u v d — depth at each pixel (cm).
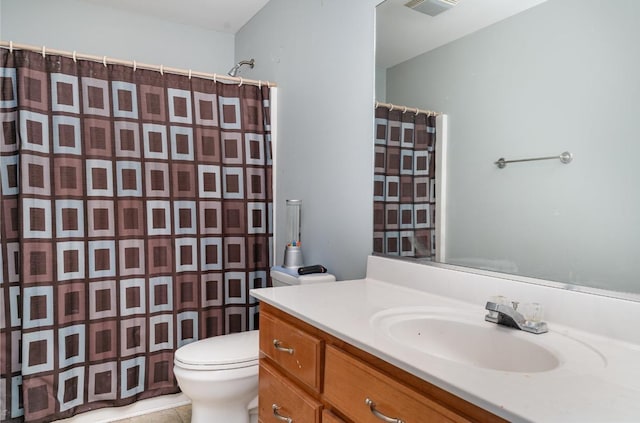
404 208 157
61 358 194
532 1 115
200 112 227
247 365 172
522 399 67
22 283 186
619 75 97
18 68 187
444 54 141
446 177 141
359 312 118
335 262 194
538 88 114
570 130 107
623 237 96
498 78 124
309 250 215
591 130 102
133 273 210
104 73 205
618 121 97
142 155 212
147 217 213
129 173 209
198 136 226
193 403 179
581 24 104
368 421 93
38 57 192
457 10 137
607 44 99
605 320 97
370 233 173
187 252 223
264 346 141
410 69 154
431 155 146
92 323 201
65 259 195
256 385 175
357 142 180
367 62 174
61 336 194
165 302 218
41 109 191
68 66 197
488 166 127
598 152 101
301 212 223
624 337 94
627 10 96
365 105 175
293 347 123
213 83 231
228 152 236
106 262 204
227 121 236
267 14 263
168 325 219
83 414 203
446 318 118
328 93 200
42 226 190
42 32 255
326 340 110
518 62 119
